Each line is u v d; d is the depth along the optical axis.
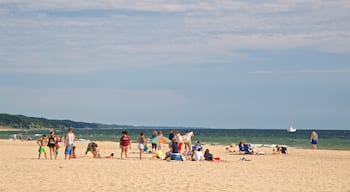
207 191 13.77
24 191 13.33
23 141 59.69
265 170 20.69
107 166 20.89
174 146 25.84
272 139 83.25
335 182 16.56
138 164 22.28
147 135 109.25
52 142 25.11
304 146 53.59
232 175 18.19
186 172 18.84
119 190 13.67
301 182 16.45
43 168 19.62
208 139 81.38
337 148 49.00
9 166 20.41
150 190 13.75
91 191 13.45
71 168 19.75
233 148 37.59
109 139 79.12
